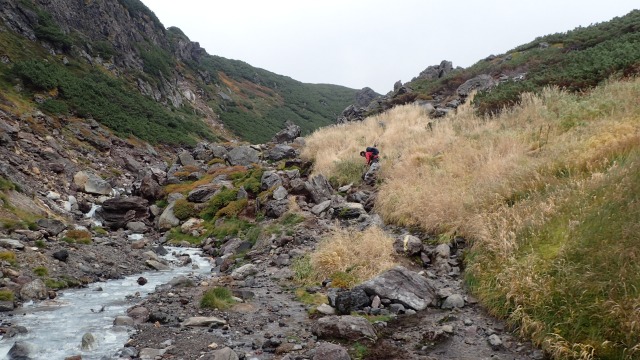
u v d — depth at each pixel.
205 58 126.62
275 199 14.45
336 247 9.16
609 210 6.15
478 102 19.58
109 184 23.55
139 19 88.81
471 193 9.78
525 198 8.48
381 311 6.67
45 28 50.22
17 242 9.95
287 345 5.58
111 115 42.38
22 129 27.09
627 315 4.67
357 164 15.93
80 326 6.46
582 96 14.42
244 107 101.44
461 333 5.81
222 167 23.14
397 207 11.24
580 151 9.23
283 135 27.52
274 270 9.63
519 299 5.81
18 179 17.25
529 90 17.00
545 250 6.45
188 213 17.05
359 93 76.38
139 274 10.54
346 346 5.56
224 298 7.61
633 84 12.86
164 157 41.59
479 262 7.34
